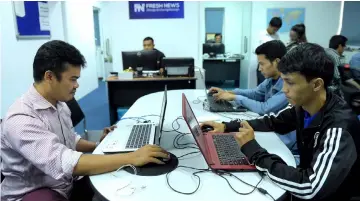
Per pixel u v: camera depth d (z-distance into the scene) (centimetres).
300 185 91
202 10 724
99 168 107
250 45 573
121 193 95
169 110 201
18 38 334
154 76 380
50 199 108
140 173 108
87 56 588
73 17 514
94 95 577
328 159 90
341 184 94
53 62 108
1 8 300
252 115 183
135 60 389
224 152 123
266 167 102
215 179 104
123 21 494
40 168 105
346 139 92
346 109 100
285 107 163
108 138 142
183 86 387
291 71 96
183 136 149
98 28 734
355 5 554
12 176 115
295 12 557
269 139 140
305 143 111
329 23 564
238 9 741
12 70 321
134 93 385
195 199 91
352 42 561
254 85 587
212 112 192
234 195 94
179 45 505
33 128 106
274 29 488
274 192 95
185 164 116
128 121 175
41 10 392
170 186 99
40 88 116
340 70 313
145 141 136
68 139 135
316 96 101
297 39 420
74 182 136
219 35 714
